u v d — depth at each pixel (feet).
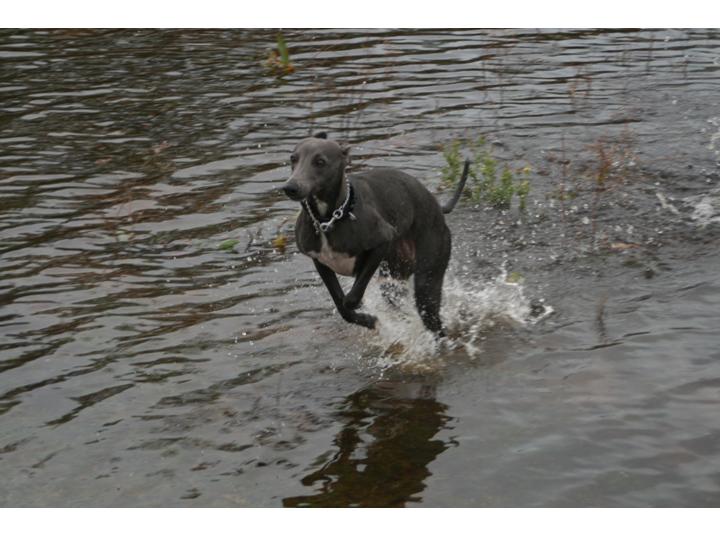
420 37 56.29
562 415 22.20
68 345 25.89
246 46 55.16
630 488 19.45
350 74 49.78
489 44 54.95
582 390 23.25
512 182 36.91
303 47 54.49
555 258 30.99
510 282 29.37
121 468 20.65
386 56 52.70
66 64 52.24
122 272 30.37
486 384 23.79
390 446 21.27
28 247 32.07
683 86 47.55
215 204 35.47
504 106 45.19
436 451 21.03
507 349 25.52
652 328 26.13
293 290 29.19
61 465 20.76
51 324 27.04
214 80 49.32
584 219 33.86
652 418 21.86
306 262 31.19
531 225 33.58
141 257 31.45
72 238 32.81
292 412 22.75
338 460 20.81
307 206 22.38
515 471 20.16
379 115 44.06
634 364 24.29
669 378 23.56
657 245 31.58
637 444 20.93
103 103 46.21
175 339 26.22
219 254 31.68
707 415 21.89
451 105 45.34
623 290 28.58
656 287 28.66
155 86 48.55
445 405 22.90
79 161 39.45
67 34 57.88
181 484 20.06
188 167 38.75
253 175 37.96
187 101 46.32
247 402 23.18
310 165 21.68
